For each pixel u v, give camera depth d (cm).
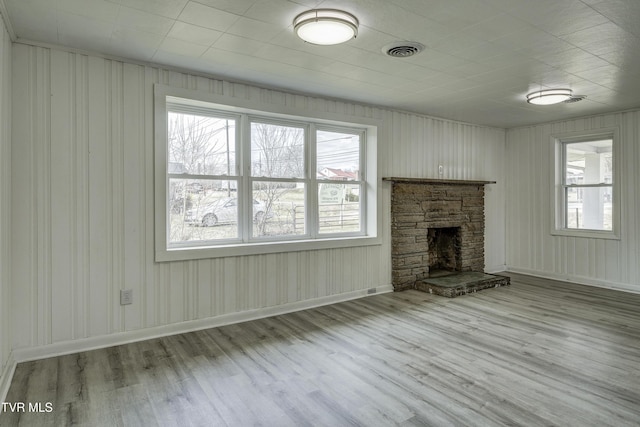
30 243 295
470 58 326
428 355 306
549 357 302
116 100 328
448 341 336
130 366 286
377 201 498
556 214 585
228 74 369
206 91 370
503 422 215
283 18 257
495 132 636
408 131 527
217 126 397
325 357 303
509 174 642
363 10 244
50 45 299
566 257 575
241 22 263
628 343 330
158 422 216
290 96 425
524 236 625
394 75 372
